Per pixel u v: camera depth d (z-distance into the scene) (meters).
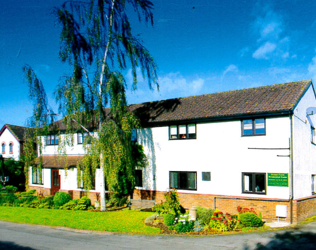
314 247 9.53
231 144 16.27
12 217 15.72
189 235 11.70
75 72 15.48
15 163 28.14
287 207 14.05
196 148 17.50
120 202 19.03
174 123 18.38
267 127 15.17
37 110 16.50
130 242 10.58
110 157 15.09
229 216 13.04
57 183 24.19
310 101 18.05
